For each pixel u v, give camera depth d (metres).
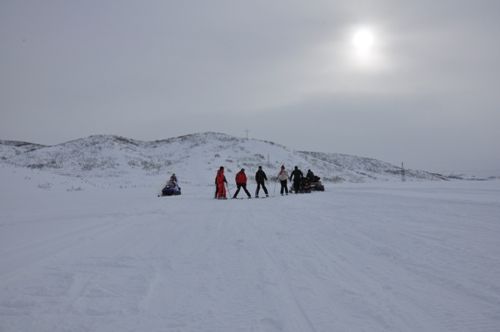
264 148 100.75
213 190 34.88
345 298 5.05
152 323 4.42
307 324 4.28
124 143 108.31
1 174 34.72
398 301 4.89
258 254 7.63
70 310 4.86
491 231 9.23
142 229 11.14
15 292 5.57
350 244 8.27
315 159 112.25
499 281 5.54
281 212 14.59
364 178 103.44
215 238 9.48
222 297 5.23
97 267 6.89
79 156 88.75
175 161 87.44
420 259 6.83
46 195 27.39
